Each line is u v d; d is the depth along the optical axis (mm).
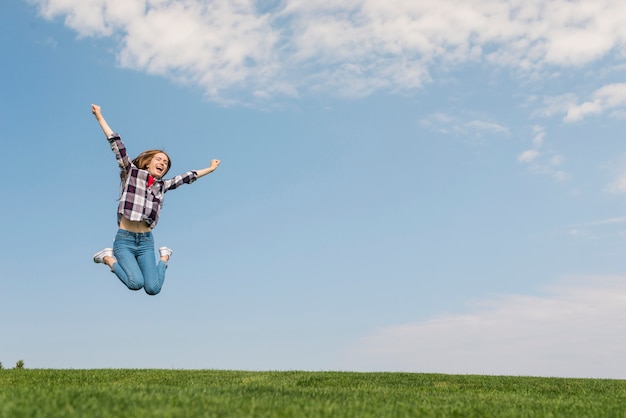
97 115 7816
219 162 8836
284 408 5961
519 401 7879
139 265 7969
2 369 12172
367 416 5723
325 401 6773
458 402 7320
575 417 6434
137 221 7832
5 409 5418
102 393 6621
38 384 8477
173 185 8266
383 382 10898
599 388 11047
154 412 5367
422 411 6340
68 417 5199
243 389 7938
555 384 11703
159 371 12172
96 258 8008
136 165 8078
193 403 6039
